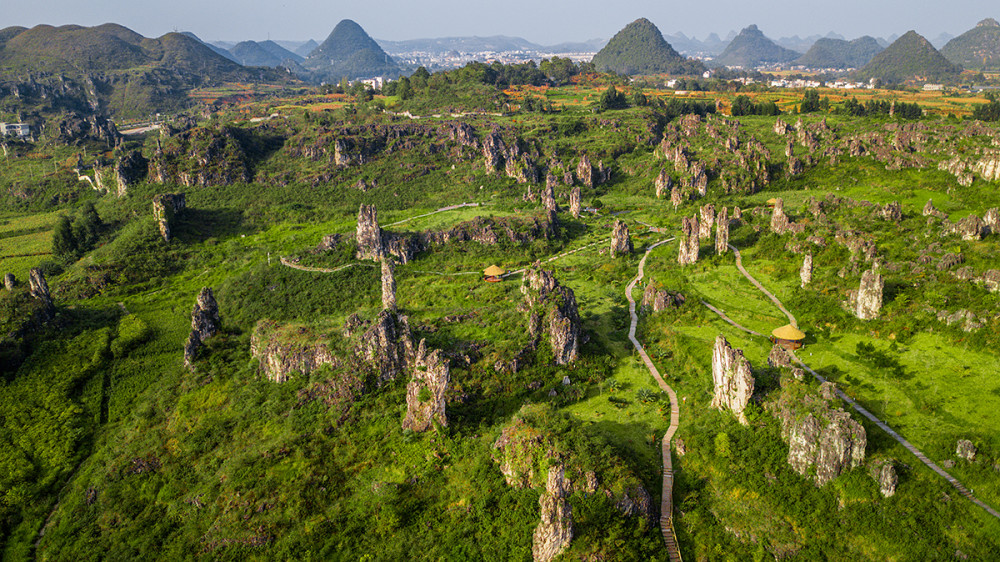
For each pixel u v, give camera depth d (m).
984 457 82.94
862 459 84.75
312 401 118.00
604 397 116.44
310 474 100.94
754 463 92.50
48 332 149.62
